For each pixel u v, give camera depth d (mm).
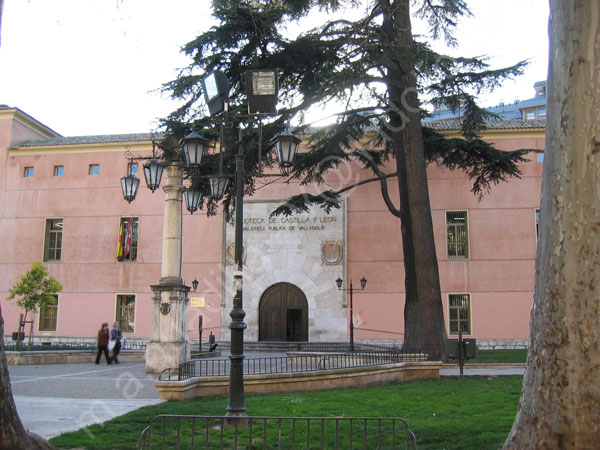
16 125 34469
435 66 17859
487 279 29453
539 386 5273
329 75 16859
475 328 29094
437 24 19594
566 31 5422
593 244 5176
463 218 30438
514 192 30016
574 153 5301
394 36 19047
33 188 33344
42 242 32719
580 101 5316
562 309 5211
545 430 5152
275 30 16594
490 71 18922
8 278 32625
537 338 5387
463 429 8625
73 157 33344
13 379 15898
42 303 25438
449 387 13508
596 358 5062
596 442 4957
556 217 5359
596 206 5207
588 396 5031
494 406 10773
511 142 30297
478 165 22219
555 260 5320
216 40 16109
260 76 10297
